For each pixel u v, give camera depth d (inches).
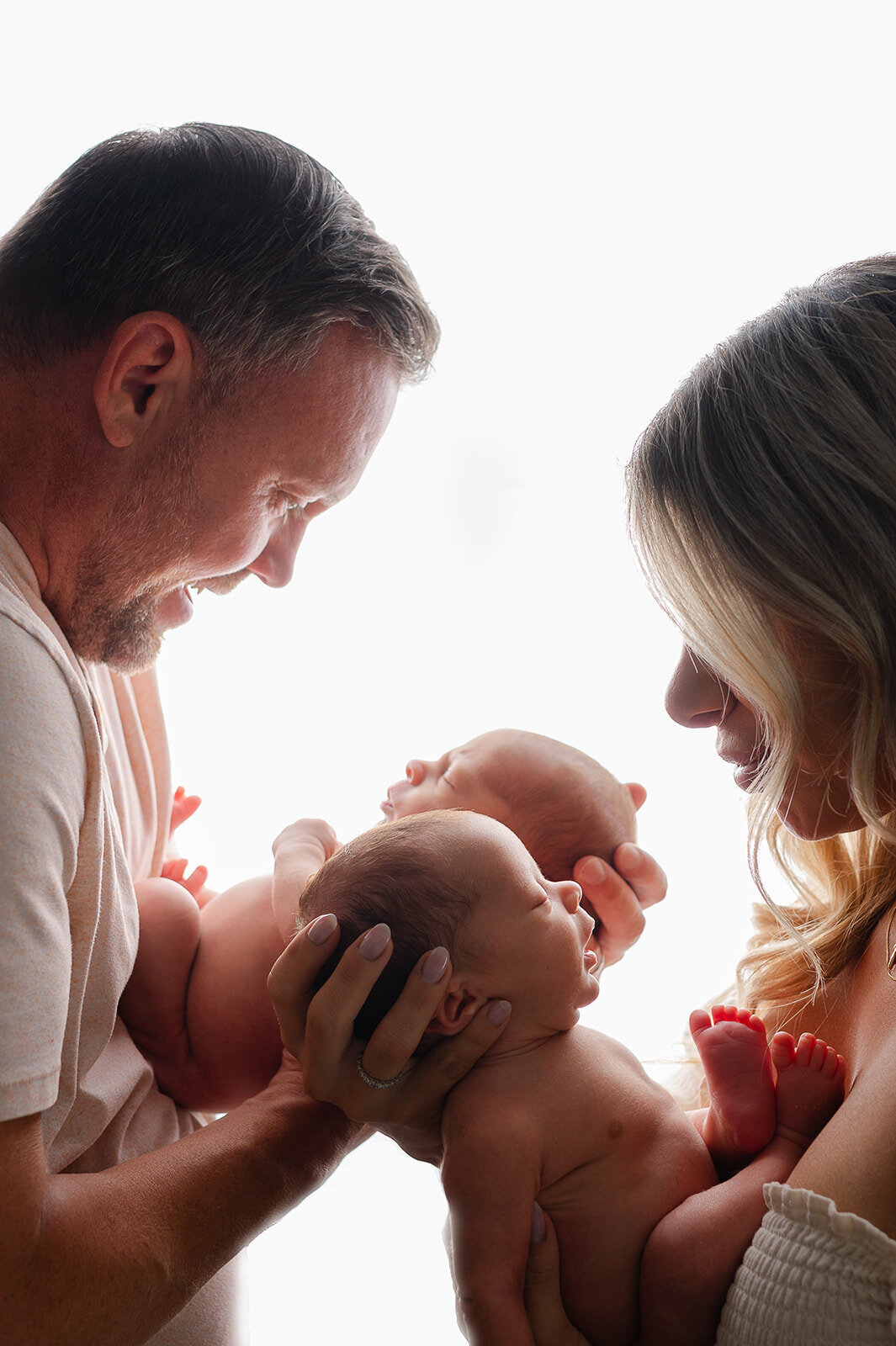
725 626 40.6
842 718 40.0
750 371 40.4
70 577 43.4
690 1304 36.8
